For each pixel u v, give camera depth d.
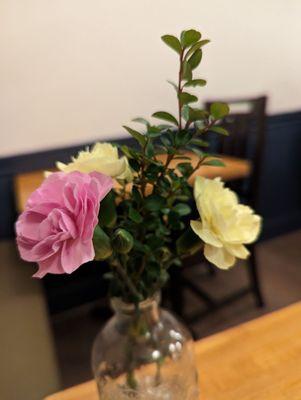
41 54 0.69
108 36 0.73
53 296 0.78
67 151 0.75
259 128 0.65
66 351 0.65
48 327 0.42
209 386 0.23
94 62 0.73
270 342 0.26
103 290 0.82
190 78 0.16
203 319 0.70
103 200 0.16
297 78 0.96
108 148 0.18
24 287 0.51
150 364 0.20
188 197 0.18
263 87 0.92
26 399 0.31
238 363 0.24
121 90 0.77
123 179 0.17
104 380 0.20
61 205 0.14
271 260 0.92
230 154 0.72
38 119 0.72
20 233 0.14
